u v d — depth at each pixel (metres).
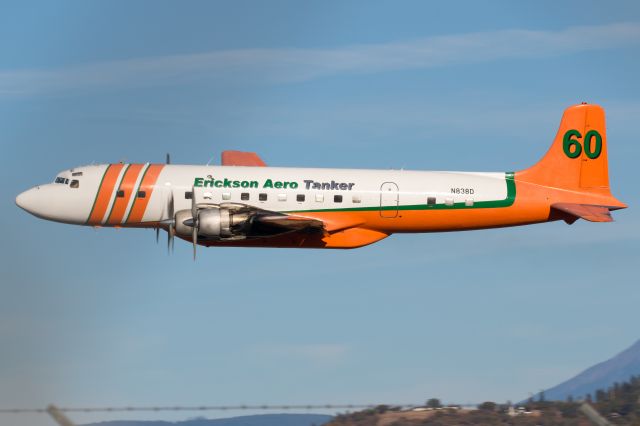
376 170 164.25
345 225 161.62
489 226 167.62
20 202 160.50
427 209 163.12
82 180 159.75
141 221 160.25
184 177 159.50
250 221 155.75
